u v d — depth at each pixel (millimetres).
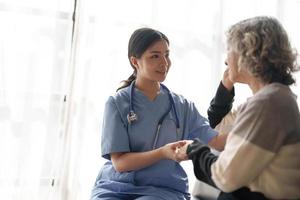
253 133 1052
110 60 2182
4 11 2016
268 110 1057
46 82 2096
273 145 1043
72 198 2150
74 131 2150
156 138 1622
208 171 1166
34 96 2080
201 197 1729
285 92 1109
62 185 2141
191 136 1728
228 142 1117
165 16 2258
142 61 1610
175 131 1663
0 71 2025
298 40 2508
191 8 2289
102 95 2184
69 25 2100
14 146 2072
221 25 2334
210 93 2340
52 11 2072
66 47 2109
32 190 2113
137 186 1584
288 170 1064
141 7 2209
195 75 2326
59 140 2141
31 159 2104
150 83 1671
